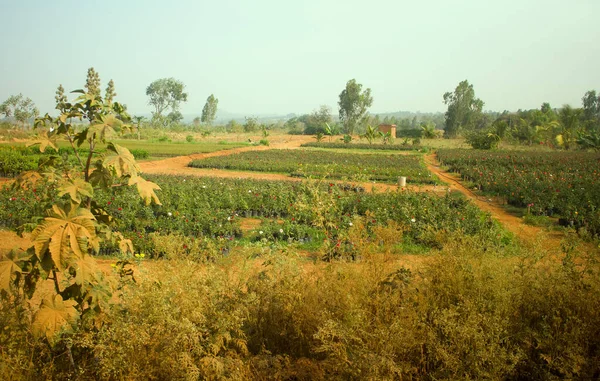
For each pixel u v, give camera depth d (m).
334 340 3.72
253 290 4.25
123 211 11.53
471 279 4.06
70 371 3.30
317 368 3.39
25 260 3.12
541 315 3.85
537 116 67.00
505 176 22.67
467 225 11.66
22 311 3.52
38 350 3.45
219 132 89.50
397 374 3.25
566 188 17.39
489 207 17.38
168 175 21.80
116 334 3.16
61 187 3.10
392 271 4.54
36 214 11.32
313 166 27.56
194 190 15.91
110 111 3.55
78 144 3.52
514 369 3.46
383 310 3.72
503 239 10.57
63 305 3.11
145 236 10.08
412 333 3.37
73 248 2.91
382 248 5.17
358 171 26.70
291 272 4.43
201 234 11.27
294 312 3.94
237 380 3.19
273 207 14.70
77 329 3.28
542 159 34.22
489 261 4.39
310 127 89.12
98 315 3.37
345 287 3.99
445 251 4.47
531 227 13.42
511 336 3.62
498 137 49.56
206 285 3.90
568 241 4.98
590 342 3.60
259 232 11.23
